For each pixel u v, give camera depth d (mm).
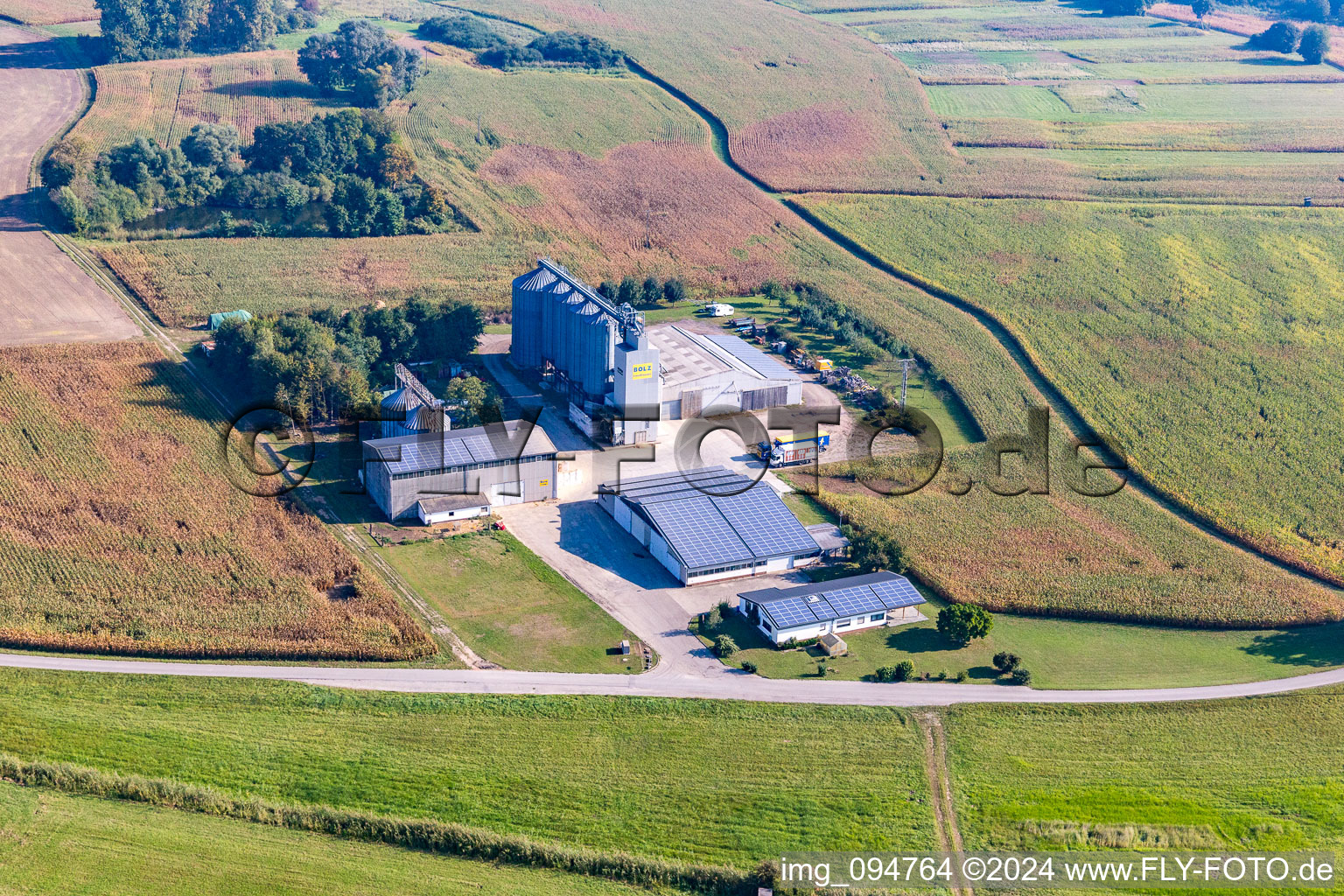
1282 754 123875
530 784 115938
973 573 152625
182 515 154375
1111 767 121188
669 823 111875
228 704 124625
